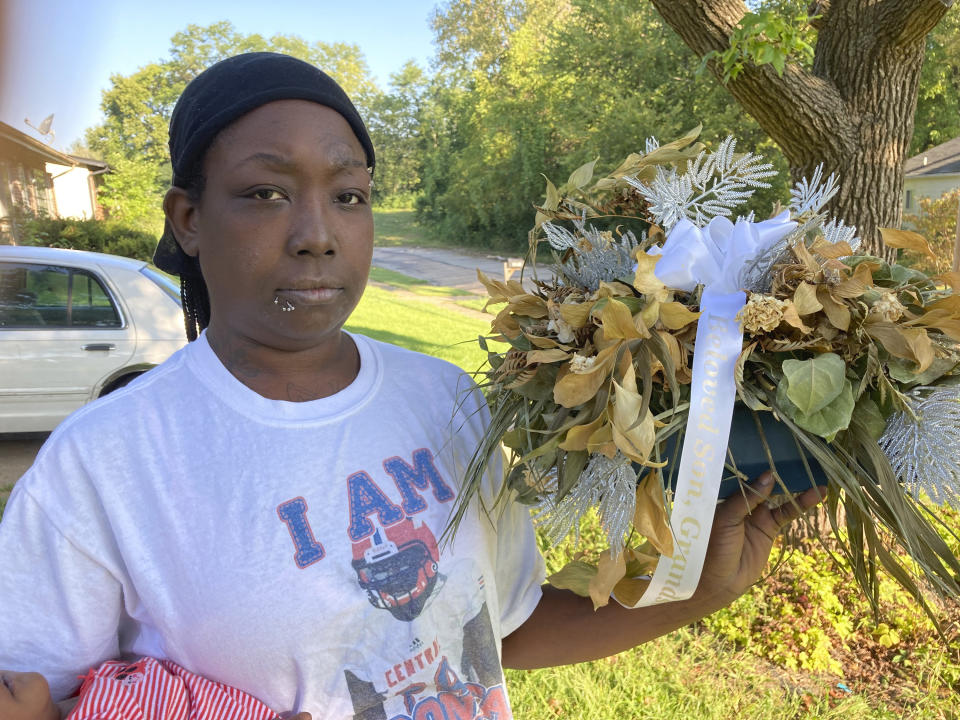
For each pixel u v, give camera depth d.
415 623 0.90
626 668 2.93
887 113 3.13
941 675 2.96
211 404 0.91
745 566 1.01
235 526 0.85
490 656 0.96
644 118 18.84
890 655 3.12
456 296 16.30
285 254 0.85
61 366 5.07
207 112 0.85
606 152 19.52
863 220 3.21
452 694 0.92
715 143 17.73
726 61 3.02
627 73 20.28
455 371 1.08
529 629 1.11
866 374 0.84
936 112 22.27
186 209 0.92
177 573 0.84
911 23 2.92
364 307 13.61
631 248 0.97
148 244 14.66
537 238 1.08
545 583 1.16
